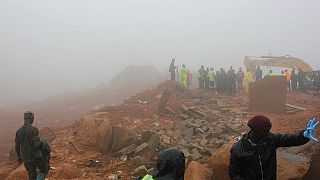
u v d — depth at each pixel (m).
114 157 12.72
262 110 20.20
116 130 13.76
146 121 17.38
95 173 11.15
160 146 13.30
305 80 27.97
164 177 3.55
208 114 18.45
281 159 8.48
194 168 8.95
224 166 8.50
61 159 12.30
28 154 8.16
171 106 19.75
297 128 15.67
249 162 4.20
